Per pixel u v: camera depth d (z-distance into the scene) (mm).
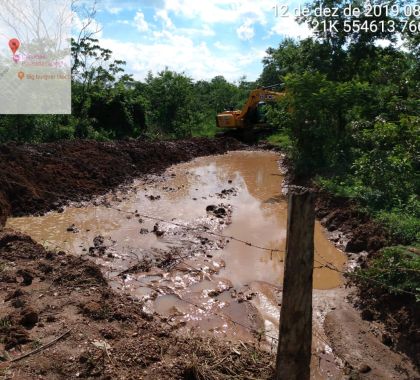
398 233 8039
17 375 4367
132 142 18703
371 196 10164
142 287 7355
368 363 5504
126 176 14891
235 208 12117
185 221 10695
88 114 22500
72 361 4641
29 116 17703
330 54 20297
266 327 6309
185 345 5242
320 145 14852
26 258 7285
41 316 5473
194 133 29375
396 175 10078
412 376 5227
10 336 4898
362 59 20422
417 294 5625
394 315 6109
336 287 7527
